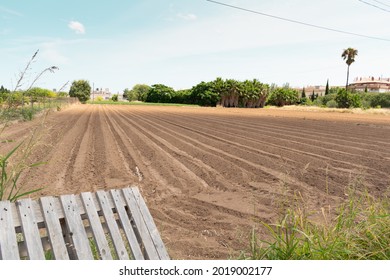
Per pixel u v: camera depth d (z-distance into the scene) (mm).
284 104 88375
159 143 11664
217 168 7859
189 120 23750
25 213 2127
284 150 10406
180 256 3621
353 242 3076
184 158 9016
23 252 2135
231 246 3865
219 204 5387
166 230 4367
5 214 2059
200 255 3648
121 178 6828
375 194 5609
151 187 6285
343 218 3506
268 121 24000
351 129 18188
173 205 5359
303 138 13500
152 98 93125
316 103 75562
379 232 3162
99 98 117312
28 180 6125
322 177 6953
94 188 6047
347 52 71125
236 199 5637
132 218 2521
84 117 24281
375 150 10680
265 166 8070
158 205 5352
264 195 5828
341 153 9945
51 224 2156
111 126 17672
